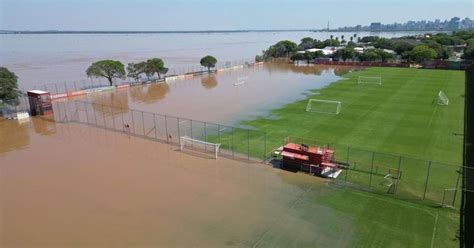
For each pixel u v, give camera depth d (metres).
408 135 37.28
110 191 26.03
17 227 21.50
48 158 33.19
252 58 149.50
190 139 34.72
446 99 51.44
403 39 160.00
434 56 97.75
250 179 27.80
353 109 49.03
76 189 26.48
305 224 21.33
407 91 61.03
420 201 23.81
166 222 21.75
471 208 22.75
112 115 49.66
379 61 107.50
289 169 29.62
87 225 21.58
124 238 20.17
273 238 19.95
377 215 22.19
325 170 28.81
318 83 74.38
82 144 37.22
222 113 49.47
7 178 28.73
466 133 37.66
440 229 20.47
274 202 24.09
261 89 69.00
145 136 39.62
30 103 49.72
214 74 93.75
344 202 23.92
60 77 91.56
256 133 39.38
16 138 39.53
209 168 30.11
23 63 128.88
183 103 57.22
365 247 19.00
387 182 26.69
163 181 27.61
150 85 76.62
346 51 111.88
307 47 159.62
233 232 20.59
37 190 26.44
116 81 83.12
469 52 92.44
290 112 48.59
